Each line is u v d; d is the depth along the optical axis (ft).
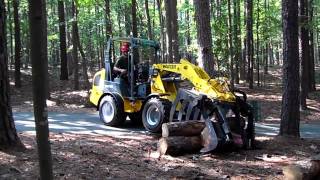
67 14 105.50
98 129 40.24
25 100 71.26
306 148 31.50
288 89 34.19
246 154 29.96
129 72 42.14
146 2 89.30
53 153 26.37
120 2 87.76
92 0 68.28
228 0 83.51
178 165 26.45
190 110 32.58
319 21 87.92
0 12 23.62
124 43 43.04
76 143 30.89
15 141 25.53
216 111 30.42
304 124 53.26
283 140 33.30
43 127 12.37
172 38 80.18
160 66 39.58
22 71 105.29
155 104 37.99
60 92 74.90
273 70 141.28
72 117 48.98
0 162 22.98
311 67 92.02
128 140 34.09
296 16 33.50
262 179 24.06
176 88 39.96
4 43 24.30
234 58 90.07
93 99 45.24
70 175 22.27
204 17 47.03
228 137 29.76
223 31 80.23
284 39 33.91
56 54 151.33
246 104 31.71
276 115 59.52
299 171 20.89
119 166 25.13
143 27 112.47
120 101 42.06
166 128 29.25
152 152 29.81
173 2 79.97
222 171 25.49
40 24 12.19
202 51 47.06
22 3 94.07
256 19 92.99
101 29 108.68
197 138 30.04
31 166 22.84
